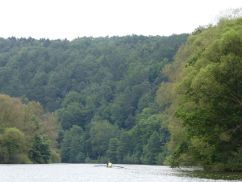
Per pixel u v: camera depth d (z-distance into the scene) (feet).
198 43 368.27
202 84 261.65
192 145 299.38
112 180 239.91
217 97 269.23
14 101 616.80
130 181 228.02
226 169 294.25
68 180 243.19
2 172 320.91
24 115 615.98
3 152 562.66
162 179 235.61
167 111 441.27
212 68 260.21
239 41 260.21
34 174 300.20
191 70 296.71
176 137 331.16
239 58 257.75
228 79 263.08
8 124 595.06
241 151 282.77
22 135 577.43
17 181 232.12
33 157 603.67
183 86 290.15
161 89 472.03
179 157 322.96
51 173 319.47
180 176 262.26
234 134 278.46
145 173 320.09
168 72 454.81
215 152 286.66
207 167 306.76
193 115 276.82
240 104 266.16
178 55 440.04
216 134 277.44
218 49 271.49
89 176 282.56
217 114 274.77
